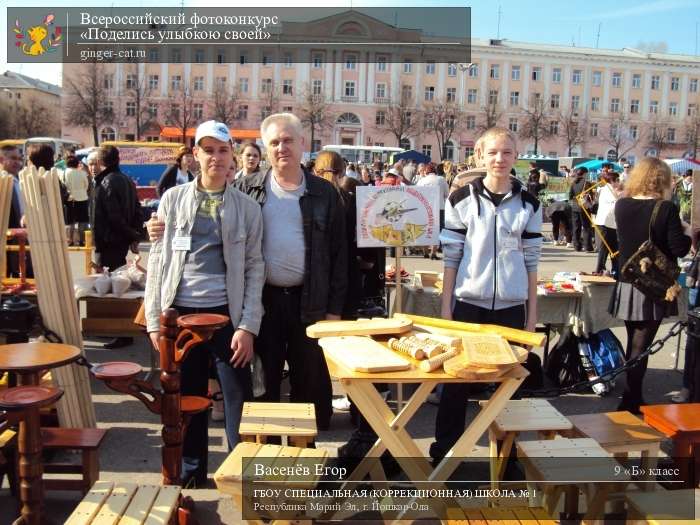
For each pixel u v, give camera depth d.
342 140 62.50
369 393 2.89
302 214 3.72
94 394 5.30
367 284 4.71
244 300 3.53
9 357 3.04
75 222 13.24
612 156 68.44
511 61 67.25
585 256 15.20
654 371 6.25
